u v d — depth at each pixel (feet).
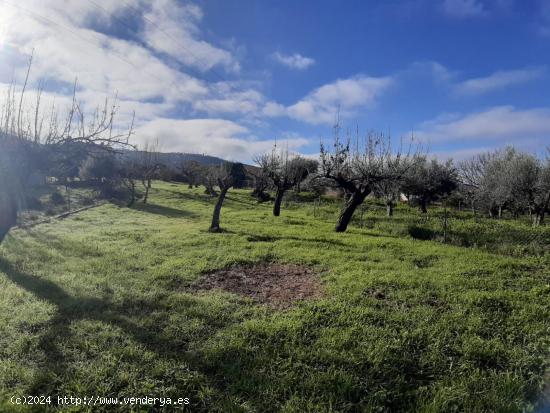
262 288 27.91
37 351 17.21
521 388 14.88
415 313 21.77
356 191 58.13
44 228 55.72
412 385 15.43
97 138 29.01
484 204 104.63
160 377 15.44
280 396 14.58
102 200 107.24
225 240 44.75
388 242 44.70
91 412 13.29
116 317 21.11
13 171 27.40
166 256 37.17
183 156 214.48
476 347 17.97
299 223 67.36
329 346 17.98
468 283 27.53
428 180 100.22
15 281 27.78
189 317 21.45
